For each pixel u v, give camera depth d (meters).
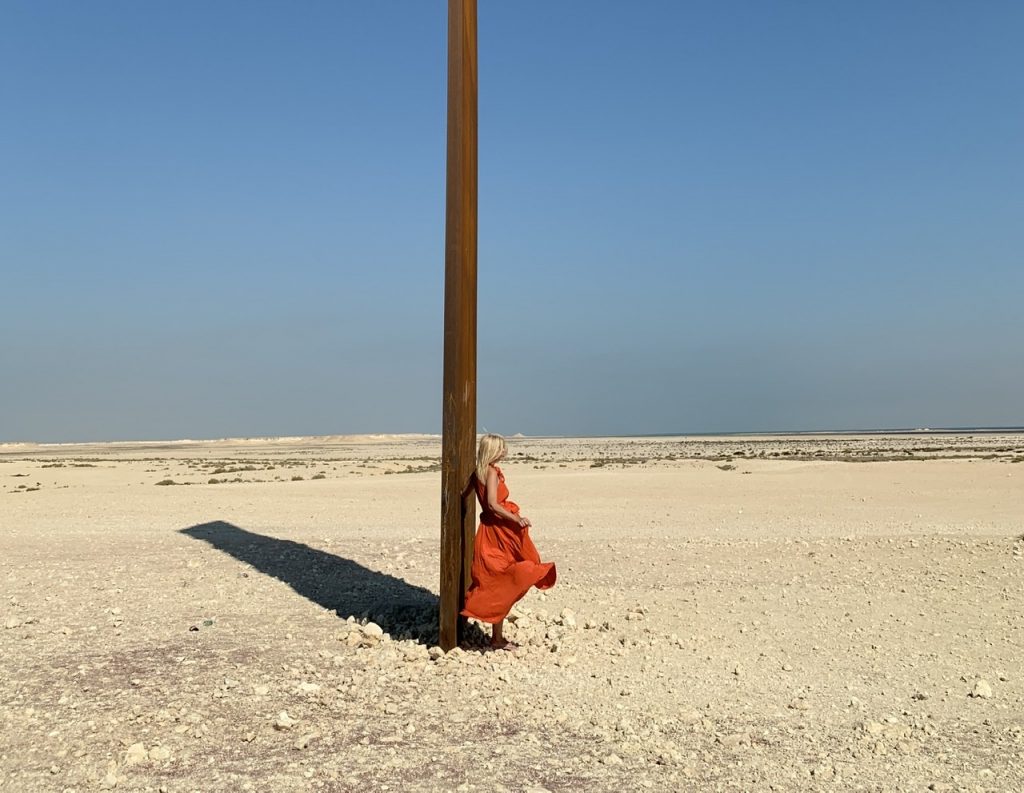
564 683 6.77
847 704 6.30
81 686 6.49
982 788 4.79
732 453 65.25
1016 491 24.47
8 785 4.79
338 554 13.28
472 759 5.20
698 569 11.91
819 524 17.11
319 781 4.87
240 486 29.86
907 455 52.72
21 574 11.45
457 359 7.63
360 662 7.30
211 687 6.53
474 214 7.92
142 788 4.77
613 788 4.79
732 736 5.55
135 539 15.05
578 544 14.30
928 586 10.45
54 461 64.56
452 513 7.62
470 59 7.76
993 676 6.96
